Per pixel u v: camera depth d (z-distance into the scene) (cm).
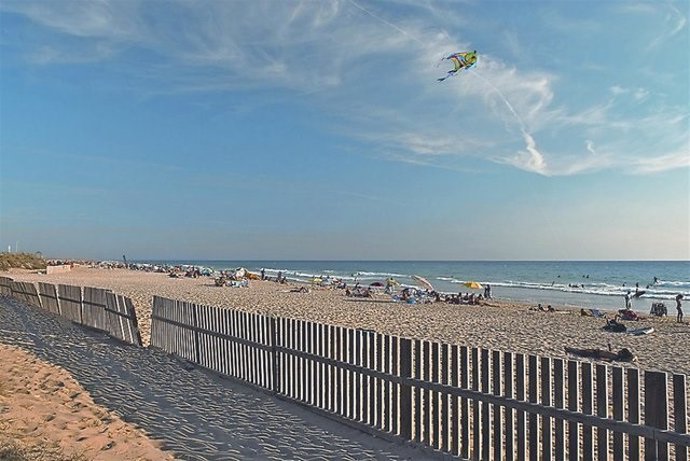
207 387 851
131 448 562
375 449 587
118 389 827
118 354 1103
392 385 616
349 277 7762
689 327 2164
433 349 580
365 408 649
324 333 716
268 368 815
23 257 6994
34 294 1962
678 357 1391
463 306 2953
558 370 479
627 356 1291
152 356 1081
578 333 1844
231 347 902
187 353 1038
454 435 552
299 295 3422
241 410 730
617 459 438
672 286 6194
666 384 417
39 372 901
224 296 3141
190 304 1034
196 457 555
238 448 587
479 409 532
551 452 483
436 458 556
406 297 3191
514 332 1822
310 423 677
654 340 1717
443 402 561
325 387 707
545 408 482
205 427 657
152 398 781
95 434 596
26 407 676
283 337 785
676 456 408
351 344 671
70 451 531
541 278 8044
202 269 7356
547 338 1691
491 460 520
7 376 846
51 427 604
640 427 423
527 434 508
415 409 589
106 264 10544
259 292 3628
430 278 7856
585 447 457
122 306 1262
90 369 955
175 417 693
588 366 460
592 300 4125
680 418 409
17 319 1620
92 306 1429
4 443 516
